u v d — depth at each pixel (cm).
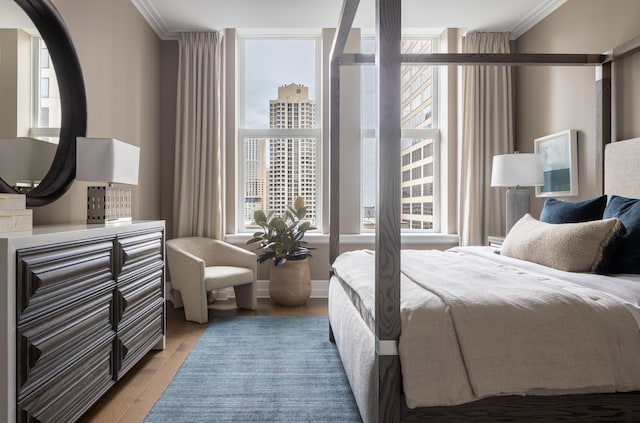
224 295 421
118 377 197
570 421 128
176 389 210
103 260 181
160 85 424
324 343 283
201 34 413
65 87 233
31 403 133
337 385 216
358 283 188
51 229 172
